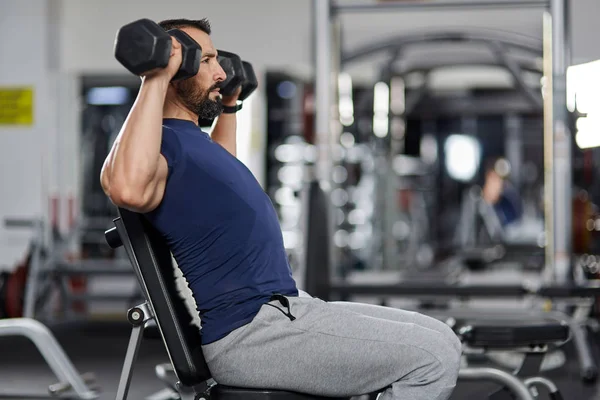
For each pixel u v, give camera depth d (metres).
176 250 2.16
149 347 6.33
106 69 8.44
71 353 6.05
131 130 2.01
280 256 2.21
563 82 5.00
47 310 8.18
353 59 6.55
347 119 8.09
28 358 5.86
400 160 10.22
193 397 2.16
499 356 4.44
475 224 9.89
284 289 2.18
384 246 9.18
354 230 9.41
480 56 8.07
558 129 5.05
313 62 5.05
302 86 9.43
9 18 8.35
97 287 9.26
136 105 2.03
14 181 8.31
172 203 2.11
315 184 4.73
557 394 2.93
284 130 10.02
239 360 2.13
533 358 2.98
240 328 2.12
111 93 9.35
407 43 6.39
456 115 10.71
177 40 2.07
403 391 2.11
